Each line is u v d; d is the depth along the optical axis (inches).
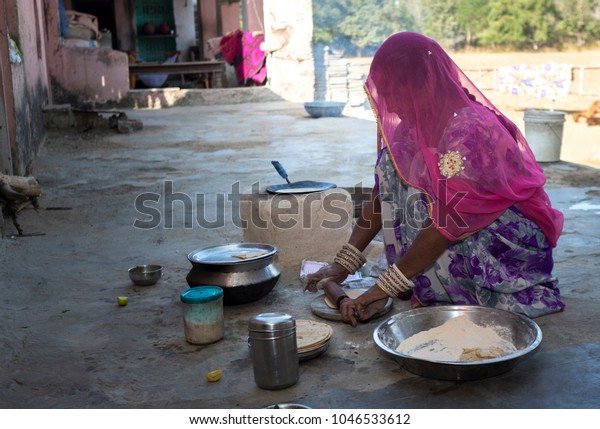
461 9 1225.4
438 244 112.9
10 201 190.9
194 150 375.9
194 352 114.2
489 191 112.4
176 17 997.8
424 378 100.7
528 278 122.0
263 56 748.0
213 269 131.0
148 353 114.7
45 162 346.3
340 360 108.7
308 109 532.4
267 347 97.7
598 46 1110.4
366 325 122.1
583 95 608.7
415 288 126.5
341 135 418.6
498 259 120.6
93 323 128.6
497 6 1185.4
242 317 129.0
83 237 193.2
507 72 614.5
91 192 261.7
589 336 114.2
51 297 143.6
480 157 110.8
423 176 117.4
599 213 204.4
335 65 709.9
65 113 489.7
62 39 693.3
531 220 120.9
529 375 100.9
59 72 665.0
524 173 118.6
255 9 847.7
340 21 1266.0
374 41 1261.1
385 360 107.7
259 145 386.6
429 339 108.3
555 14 1141.1
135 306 137.2
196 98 689.6
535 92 602.9
